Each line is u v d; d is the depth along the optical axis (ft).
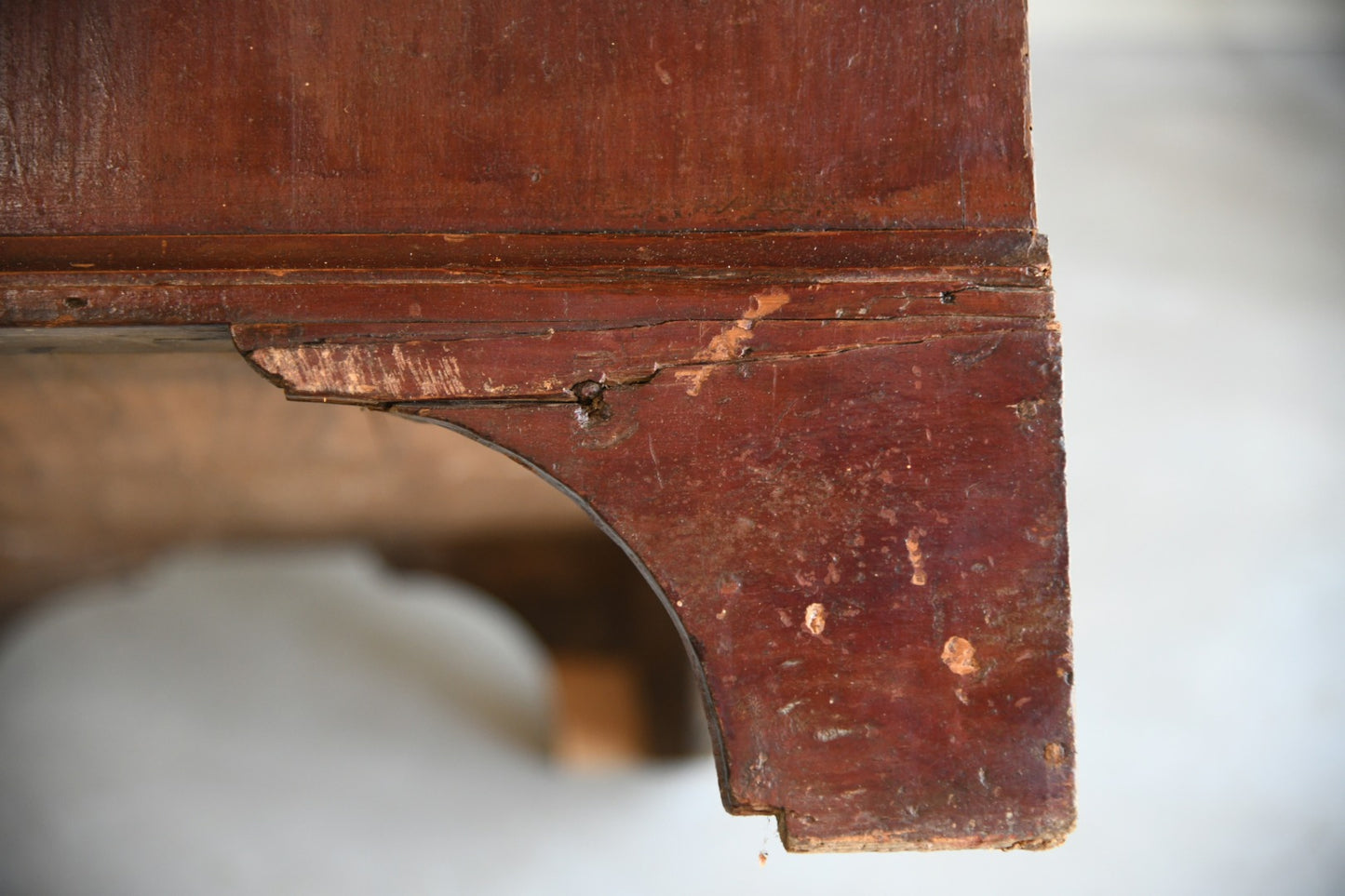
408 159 1.94
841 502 1.90
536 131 1.95
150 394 3.08
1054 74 4.84
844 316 1.92
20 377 2.98
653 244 1.94
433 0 1.95
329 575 4.83
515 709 4.64
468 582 3.90
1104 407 4.62
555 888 4.36
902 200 1.94
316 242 1.93
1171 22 4.79
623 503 1.91
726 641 1.90
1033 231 1.94
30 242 1.92
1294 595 4.50
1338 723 4.39
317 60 1.95
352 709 4.66
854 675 1.90
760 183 1.94
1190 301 4.70
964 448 1.91
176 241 1.93
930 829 1.89
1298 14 4.75
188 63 1.94
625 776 4.47
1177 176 4.78
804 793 1.89
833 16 1.95
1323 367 4.66
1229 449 4.60
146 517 3.58
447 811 4.50
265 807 4.53
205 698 4.66
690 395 1.91
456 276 1.92
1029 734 1.89
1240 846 4.30
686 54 1.95
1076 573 4.52
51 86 1.94
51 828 4.47
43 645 4.67
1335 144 4.81
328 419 3.19
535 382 1.91
